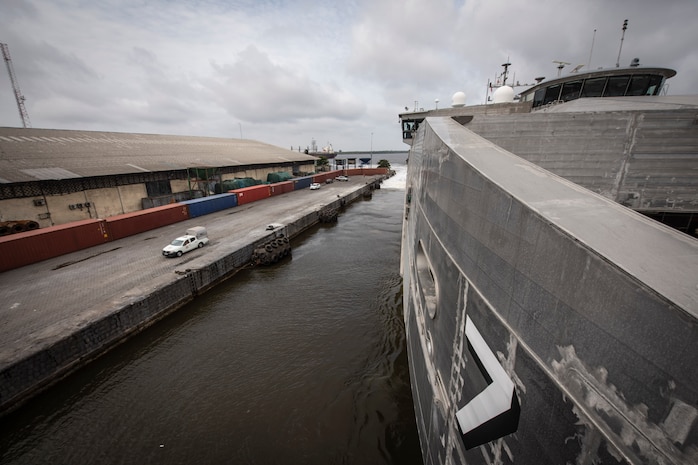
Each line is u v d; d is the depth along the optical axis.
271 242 26.53
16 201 25.72
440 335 6.35
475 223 4.44
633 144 9.04
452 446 5.43
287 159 79.12
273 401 11.82
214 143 72.88
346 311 18.19
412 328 11.10
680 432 1.96
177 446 10.18
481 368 4.34
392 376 12.92
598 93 16.47
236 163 56.19
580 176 9.60
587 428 2.62
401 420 10.85
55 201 28.17
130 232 28.14
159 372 13.43
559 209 3.06
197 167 43.72
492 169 4.29
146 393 12.32
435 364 6.86
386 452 9.80
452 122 8.59
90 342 13.65
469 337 4.71
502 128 10.07
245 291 20.80
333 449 9.96
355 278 22.73
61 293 16.64
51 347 12.27
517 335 3.48
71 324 13.69
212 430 10.70
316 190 63.19
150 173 38.06
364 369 13.38
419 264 10.00
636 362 2.19
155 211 30.75
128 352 14.67
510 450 3.68
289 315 17.83
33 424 11.02
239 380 12.91
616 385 2.36
